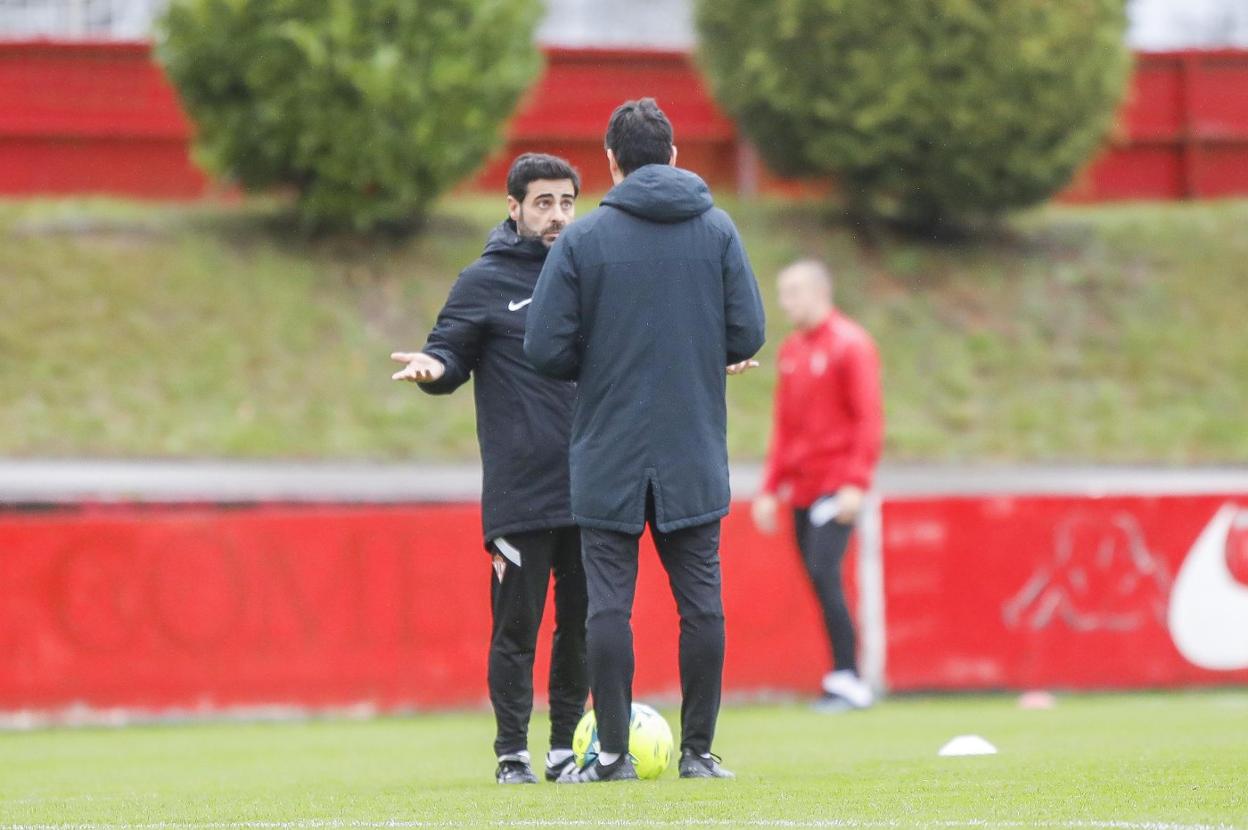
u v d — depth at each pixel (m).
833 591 34.84
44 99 76.44
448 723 35.62
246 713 36.91
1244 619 40.19
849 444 34.47
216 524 37.03
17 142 76.25
